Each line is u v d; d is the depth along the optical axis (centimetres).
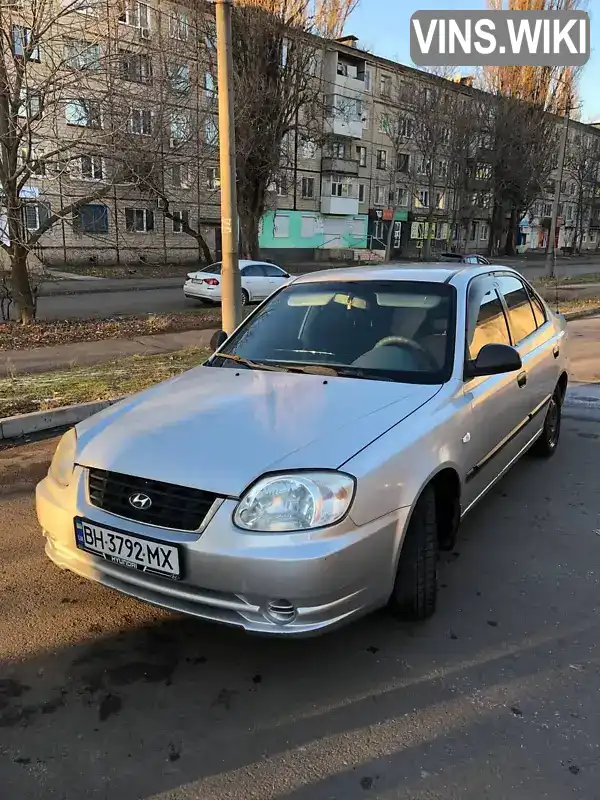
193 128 1394
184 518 239
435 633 282
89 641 277
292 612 230
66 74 1122
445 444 285
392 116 4475
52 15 1088
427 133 3850
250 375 334
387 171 4662
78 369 824
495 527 392
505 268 455
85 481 267
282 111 2303
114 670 258
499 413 356
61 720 231
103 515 256
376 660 264
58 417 592
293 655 268
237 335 394
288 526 229
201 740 221
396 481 252
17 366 895
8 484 458
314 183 4256
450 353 329
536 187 4653
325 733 224
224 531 231
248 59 2156
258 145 2283
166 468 248
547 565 345
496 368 324
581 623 291
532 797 197
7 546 362
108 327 1281
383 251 4297
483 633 283
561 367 499
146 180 1270
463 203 4081
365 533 239
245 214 2498
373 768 208
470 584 325
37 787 201
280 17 2148
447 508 311
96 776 206
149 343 1112
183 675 255
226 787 201
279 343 367
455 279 374
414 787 201
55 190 1762
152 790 200
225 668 260
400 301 365
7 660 264
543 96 3803
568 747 217
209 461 247
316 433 259
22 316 1318
